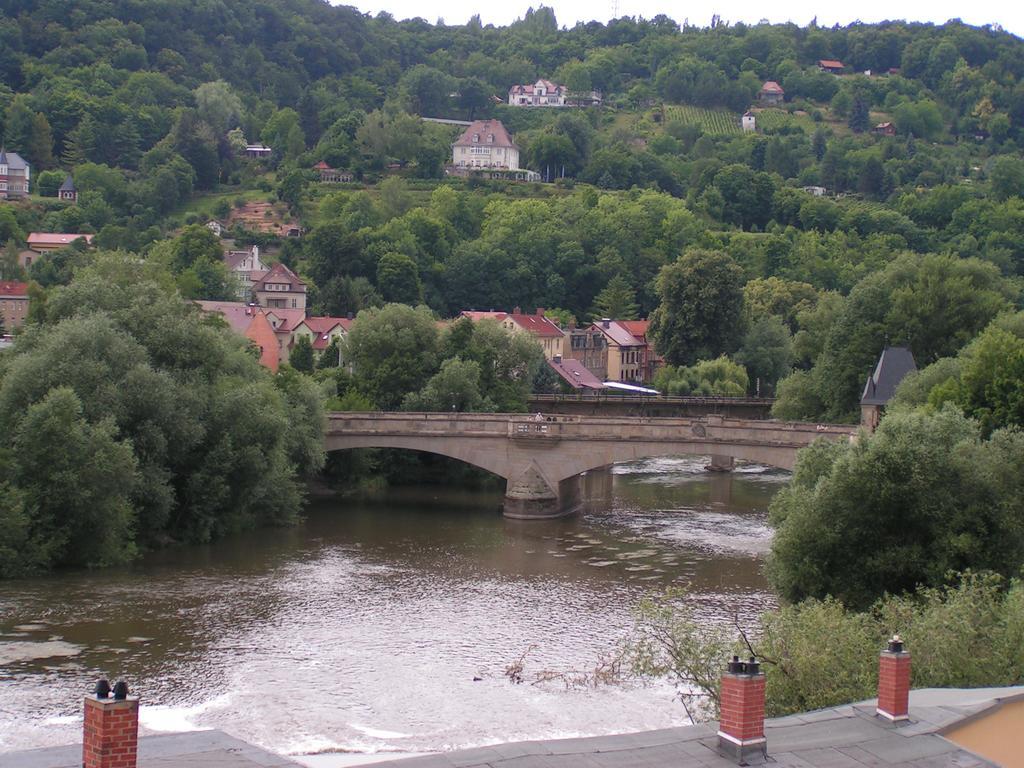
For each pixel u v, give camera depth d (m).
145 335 92.62
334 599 73.94
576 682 58.34
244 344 111.75
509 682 58.31
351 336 133.88
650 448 106.38
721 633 48.62
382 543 93.06
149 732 50.12
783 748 27.27
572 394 172.88
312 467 106.25
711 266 193.88
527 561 87.19
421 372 132.50
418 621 69.31
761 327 195.25
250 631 66.00
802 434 101.75
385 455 127.88
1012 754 30.69
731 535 99.31
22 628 64.75
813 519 62.31
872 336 126.25
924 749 27.62
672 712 54.12
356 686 57.34
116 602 70.94
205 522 90.88
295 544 91.31
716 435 104.75
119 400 84.62
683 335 193.75
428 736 51.00
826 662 41.62
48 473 78.00
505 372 140.12
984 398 84.00
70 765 25.36
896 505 61.12
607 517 108.94
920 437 64.00
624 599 75.50
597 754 26.14
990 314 125.31
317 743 49.91
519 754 25.88
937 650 41.78
